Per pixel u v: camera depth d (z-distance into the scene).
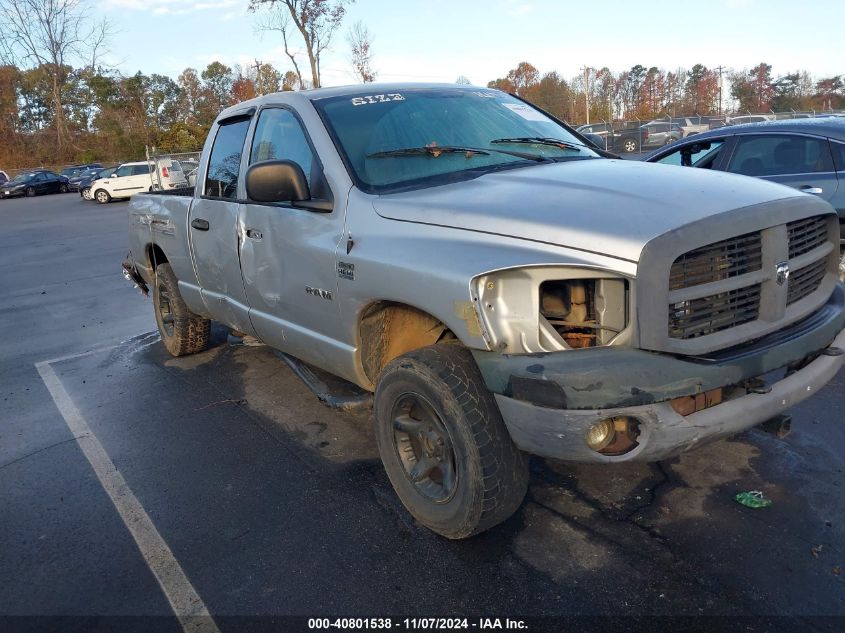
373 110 3.89
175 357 6.31
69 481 4.05
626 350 2.50
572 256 2.55
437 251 2.88
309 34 38.06
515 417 2.65
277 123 4.14
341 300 3.44
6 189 38.75
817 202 3.01
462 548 3.11
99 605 2.93
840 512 3.15
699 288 2.57
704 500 3.33
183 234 5.19
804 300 3.00
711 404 2.67
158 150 50.34
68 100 63.47
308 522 3.42
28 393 5.67
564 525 3.21
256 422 4.69
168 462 4.20
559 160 3.75
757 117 28.70
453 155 3.68
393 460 3.33
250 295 4.38
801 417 4.11
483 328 2.65
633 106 70.75
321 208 3.56
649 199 2.74
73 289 10.37
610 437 2.60
